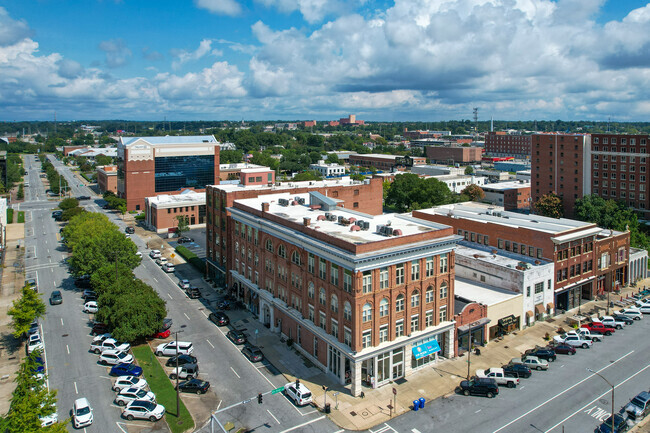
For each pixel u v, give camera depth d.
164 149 173.25
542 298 76.81
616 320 75.88
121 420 51.88
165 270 105.81
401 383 59.06
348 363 59.00
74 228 114.19
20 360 65.56
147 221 153.75
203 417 52.44
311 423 51.06
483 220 90.69
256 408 54.09
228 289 90.81
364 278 55.69
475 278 81.69
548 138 164.38
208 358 65.81
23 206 188.38
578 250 81.56
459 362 64.06
